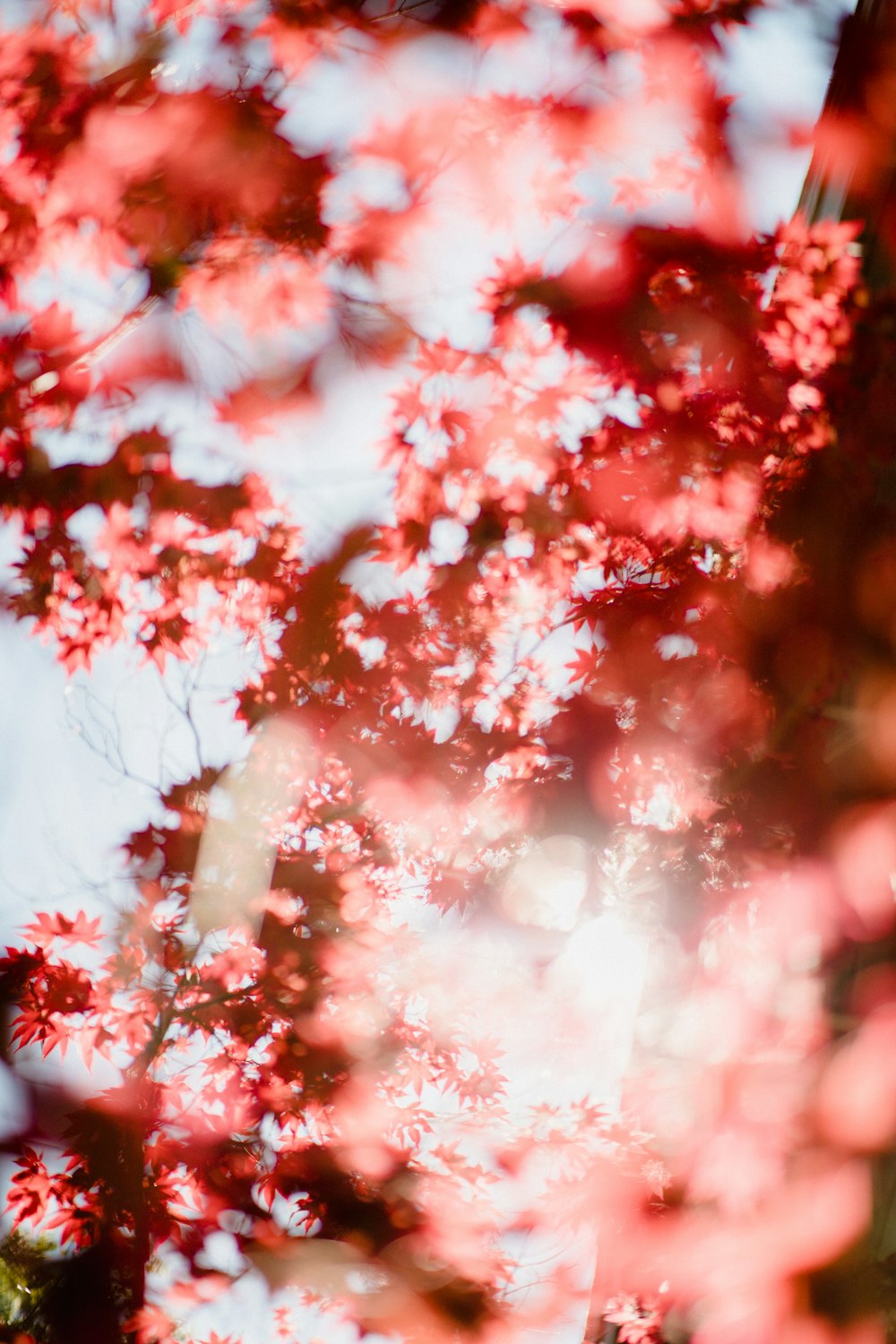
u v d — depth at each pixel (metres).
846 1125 2.44
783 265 3.16
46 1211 3.25
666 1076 2.89
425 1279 3.21
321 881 3.68
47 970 3.41
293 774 3.78
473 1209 3.23
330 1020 3.52
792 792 2.97
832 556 3.08
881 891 2.70
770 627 3.17
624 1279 2.76
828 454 3.13
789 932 2.82
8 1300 3.15
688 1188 2.71
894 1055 2.45
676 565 3.43
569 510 3.60
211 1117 3.46
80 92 3.18
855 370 3.08
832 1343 2.25
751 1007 2.78
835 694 2.97
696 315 3.29
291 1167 3.41
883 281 3.16
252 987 3.57
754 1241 2.42
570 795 3.43
